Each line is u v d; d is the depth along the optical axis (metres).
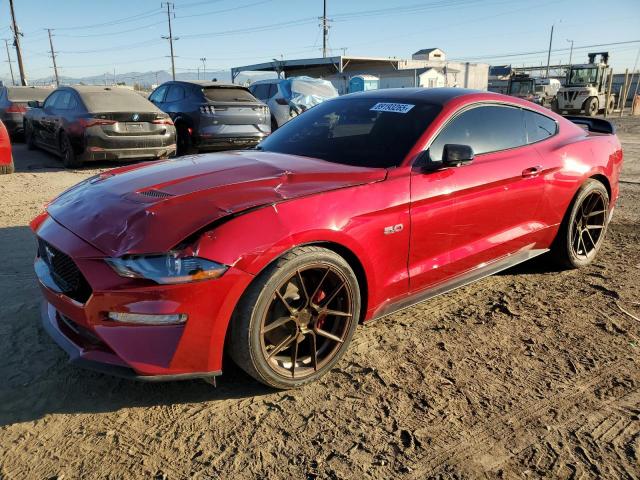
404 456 2.25
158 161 3.43
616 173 4.64
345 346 2.85
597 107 28.45
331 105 4.01
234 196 2.53
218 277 2.28
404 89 3.92
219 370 2.44
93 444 2.29
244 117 10.29
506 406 2.61
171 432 2.38
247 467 2.18
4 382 2.70
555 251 4.33
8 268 4.24
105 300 2.26
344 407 2.58
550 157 3.93
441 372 2.89
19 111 13.22
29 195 6.93
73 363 2.42
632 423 2.49
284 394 2.68
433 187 3.10
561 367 2.97
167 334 2.28
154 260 2.24
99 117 8.44
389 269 2.97
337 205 2.67
